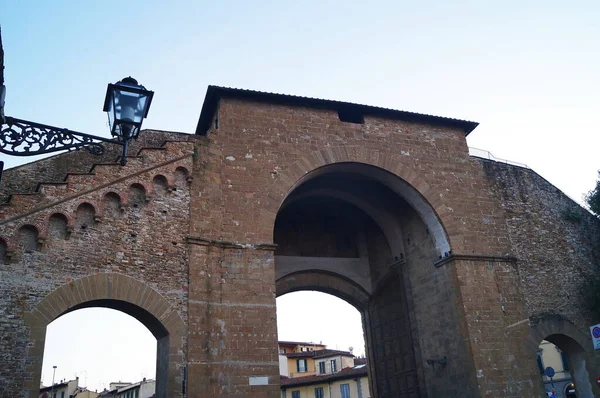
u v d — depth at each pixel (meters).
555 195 27.48
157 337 18.33
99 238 17.33
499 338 22.11
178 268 18.31
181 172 19.88
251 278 19.39
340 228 29.81
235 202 20.42
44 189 16.91
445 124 25.98
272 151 21.98
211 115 23.70
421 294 25.03
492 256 23.67
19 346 15.02
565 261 25.67
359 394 52.25
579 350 24.22
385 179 24.34
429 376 23.92
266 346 18.56
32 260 16.03
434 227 24.02
